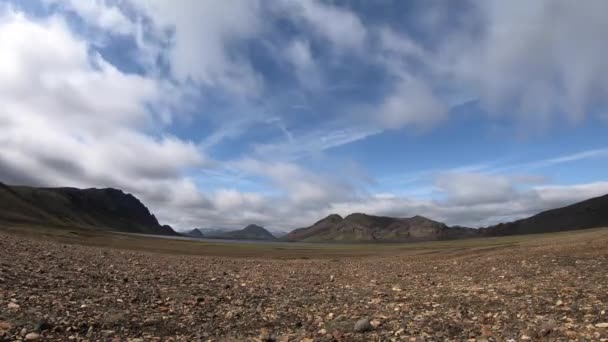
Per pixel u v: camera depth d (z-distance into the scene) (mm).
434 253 60219
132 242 110062
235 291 23969
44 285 19906
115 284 23016
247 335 13570
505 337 12320
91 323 13742
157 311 16703
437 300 19906
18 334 11875
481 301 18750
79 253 43500
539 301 17578
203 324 14969
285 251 110250
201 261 50344
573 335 12008
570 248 35938
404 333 13422
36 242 54656
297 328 14766
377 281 29484
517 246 51469
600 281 21266
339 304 19922
